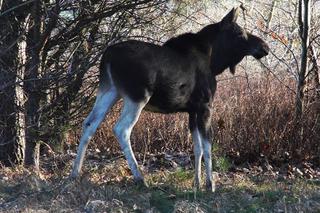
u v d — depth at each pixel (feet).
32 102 60.95
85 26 61.26
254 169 67.97
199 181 51.88
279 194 47.73
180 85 50.26
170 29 65.41
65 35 62.34
